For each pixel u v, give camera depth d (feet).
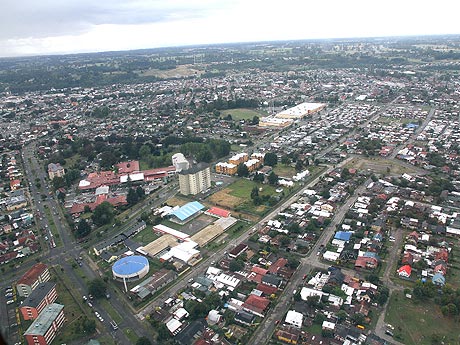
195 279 564.71
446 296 484.74
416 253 600.39
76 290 558.97
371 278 538.06
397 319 469.98
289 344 440.45
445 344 427.74
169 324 476.13
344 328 452.35
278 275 563.07
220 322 480.64
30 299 501.56
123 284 568.82
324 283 541.34
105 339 460.96
